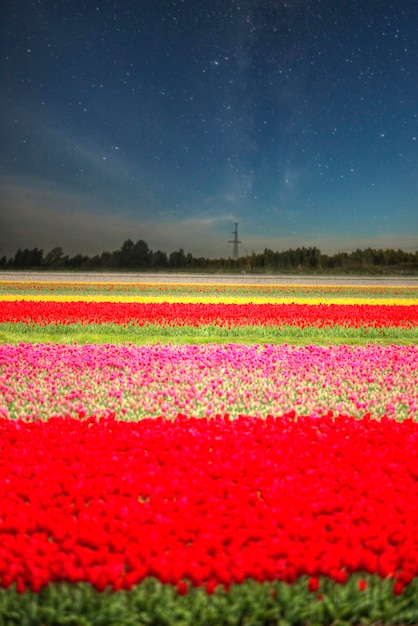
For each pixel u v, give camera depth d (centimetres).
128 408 910
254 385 1070
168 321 1903
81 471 581
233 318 1978
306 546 431
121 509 485
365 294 3778
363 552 418
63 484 551
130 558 394
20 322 1877
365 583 390
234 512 486
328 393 1032
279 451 636
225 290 3969
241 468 587
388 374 1204
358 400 984
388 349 1508
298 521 471
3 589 392
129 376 1160
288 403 936
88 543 432
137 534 436
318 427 778
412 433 748
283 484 548
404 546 426
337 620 379
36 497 512
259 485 555
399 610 397
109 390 1025
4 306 2283
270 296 3534
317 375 1176
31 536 459
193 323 1880
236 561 401
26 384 1067
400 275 7694
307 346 1516
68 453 632
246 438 697
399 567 425
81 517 471
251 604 379
